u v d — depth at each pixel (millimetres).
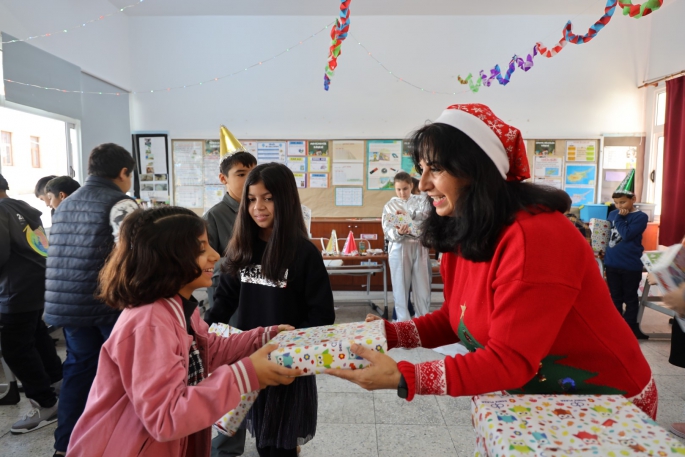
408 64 5121
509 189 831
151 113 5203
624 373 839
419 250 3584
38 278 2191
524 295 736
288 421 1292
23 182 3590
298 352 823
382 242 4973
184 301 957
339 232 5000
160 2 4758
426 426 2117
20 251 2162
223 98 5184
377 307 4223
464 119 813
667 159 4645
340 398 2418
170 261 867
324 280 1374
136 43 5137
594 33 2613
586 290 797
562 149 5133
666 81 4676
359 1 4738
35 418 2152
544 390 874
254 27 5125
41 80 3654
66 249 1776
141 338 806
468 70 5102
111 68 4770
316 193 5238
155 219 897
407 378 754
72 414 1780
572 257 756
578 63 5074
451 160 798
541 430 643
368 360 797
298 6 4875
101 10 4602
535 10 4922
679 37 4570
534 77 5094
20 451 1947
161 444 837
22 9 3471
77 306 1745
